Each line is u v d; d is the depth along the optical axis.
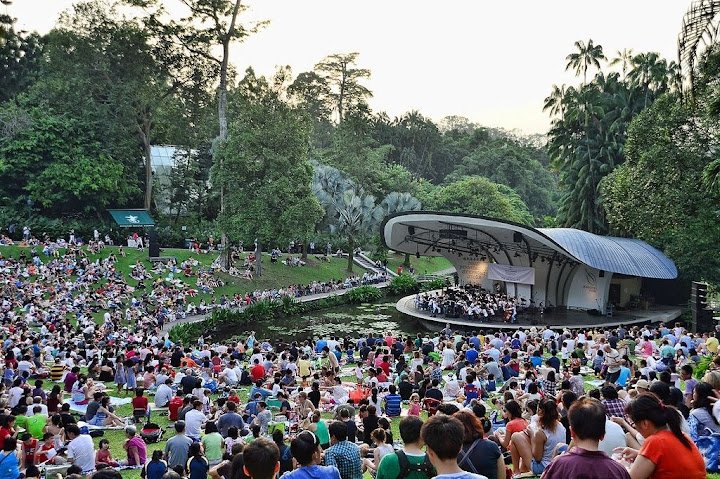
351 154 86.88
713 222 38.97
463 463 6.92
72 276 49.84
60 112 64.38
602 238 47.81
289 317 54.19
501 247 51.47
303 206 57.28
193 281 55.94
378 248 74.25
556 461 5.07
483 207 87.75
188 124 71.94
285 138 57.31
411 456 6.28
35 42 76.56
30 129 60.97
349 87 114.69
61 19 61.44
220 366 26.14
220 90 63.81
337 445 8.57
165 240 67.50
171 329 42.44
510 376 24.03
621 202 45.91
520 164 124.44
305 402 18.09
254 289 58.31
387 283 69.31
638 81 62.69
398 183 93.69
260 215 56.47
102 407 19.45
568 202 66.94
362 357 30.62
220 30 62.69
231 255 63.50
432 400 16.50
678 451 5.66
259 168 57.12
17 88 74.44
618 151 62.12
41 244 54.59
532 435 8.95
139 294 50.03
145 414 19.73
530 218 102.00
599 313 48.56
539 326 43.53
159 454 12.32
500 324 44.41
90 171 61.25
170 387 22.64
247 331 48.44
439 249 56.78
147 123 66.56
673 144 40.31
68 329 34.53
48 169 60.16
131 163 67.44
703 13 17.55
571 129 66.94
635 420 5.96
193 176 72.94
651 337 28.61
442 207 89.19
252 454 5.44
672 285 53.31
